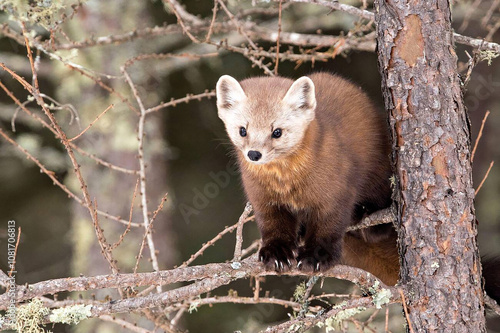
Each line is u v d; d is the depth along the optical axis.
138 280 7.03
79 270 16.78
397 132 7.68
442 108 7.51
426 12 7.58
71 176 17.08
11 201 20.39
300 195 9.27
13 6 9.19
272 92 9.36
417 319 7.43
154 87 16.83
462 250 7.39
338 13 15.02
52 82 17.70
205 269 7.36
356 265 11.06
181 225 21.11
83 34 16.05
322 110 9.82
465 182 7.48
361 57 17.98
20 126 18.53
